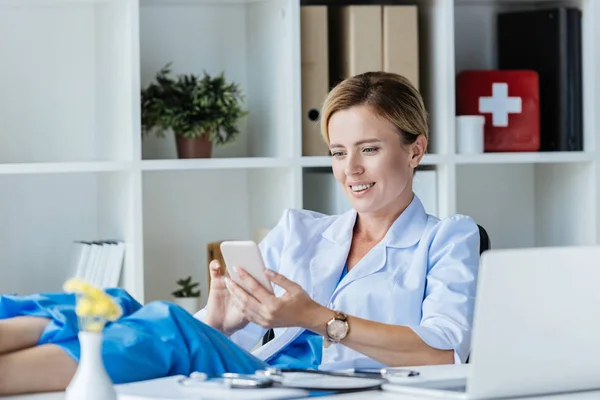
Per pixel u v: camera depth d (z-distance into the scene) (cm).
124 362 191
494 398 171
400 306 255
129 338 195
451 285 250
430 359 235
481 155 383
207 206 408
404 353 233
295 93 366
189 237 406
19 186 386
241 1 392
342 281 262
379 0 402
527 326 169
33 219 388
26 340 194
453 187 379
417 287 256
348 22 375
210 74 405
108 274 358
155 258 402
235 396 171
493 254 165
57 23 388
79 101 392
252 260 222
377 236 269
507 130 393
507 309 167
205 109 366
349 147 263
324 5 396
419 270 258
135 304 229
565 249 171
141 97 375
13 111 384
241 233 412
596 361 176
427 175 384
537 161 389
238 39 409
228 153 409
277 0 375
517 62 411
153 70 398
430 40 389
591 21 396
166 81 376
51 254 391
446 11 378
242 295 228
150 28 397
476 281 254
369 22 374
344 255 268
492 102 392
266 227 391
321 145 375
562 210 421
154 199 401
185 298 381
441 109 382
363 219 270
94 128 394
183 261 405
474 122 382
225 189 410
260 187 398
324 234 275
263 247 284
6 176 384
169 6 399
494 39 428
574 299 172
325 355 254
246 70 409
